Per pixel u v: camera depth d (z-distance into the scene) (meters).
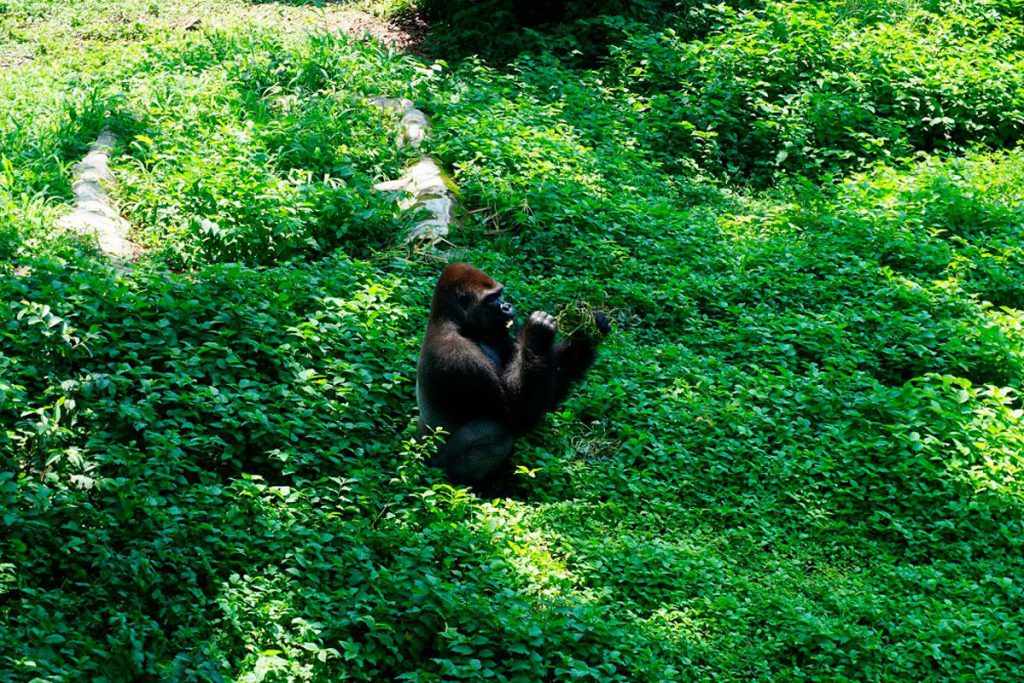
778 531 8.16
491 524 7.55
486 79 16.73
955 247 13.45
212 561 6.68
